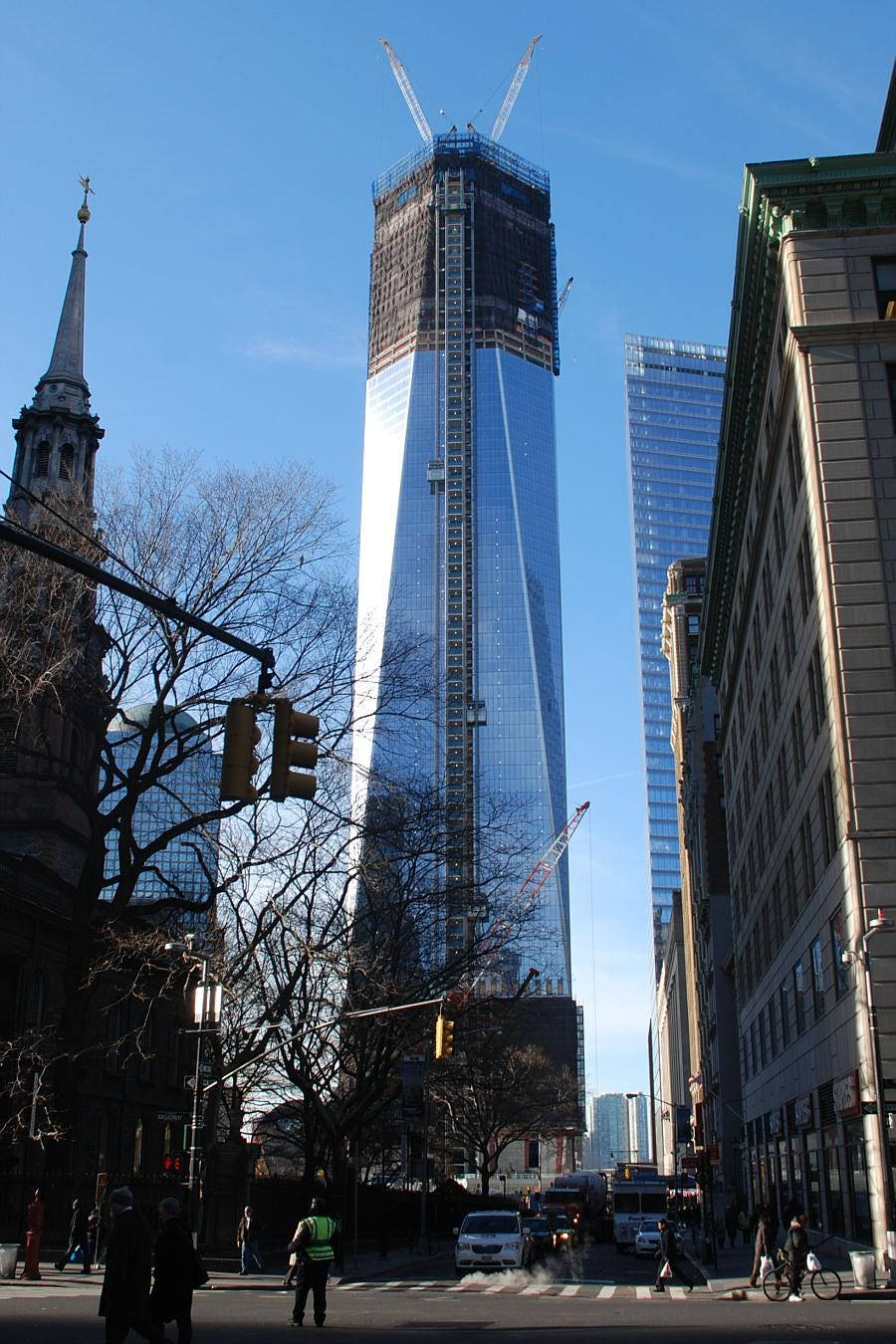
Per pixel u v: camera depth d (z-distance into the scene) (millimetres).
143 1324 12859
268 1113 55094
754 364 49219
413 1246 59469
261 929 40344
